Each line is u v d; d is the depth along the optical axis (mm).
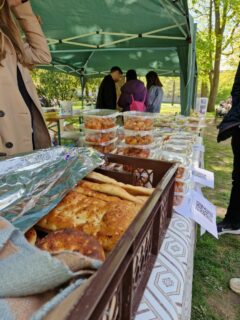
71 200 709
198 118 2490
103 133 1321
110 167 1001
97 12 2408
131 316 447
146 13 2377
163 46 3221
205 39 9188
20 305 306
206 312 1354
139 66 5926
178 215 998
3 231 401
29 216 600
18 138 1081
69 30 2893
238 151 1796
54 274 318
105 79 3660
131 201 715
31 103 1177
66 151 1014
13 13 1077
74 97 9070
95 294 265
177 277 634
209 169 3869
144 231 476
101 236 558
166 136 1730
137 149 1264
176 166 869
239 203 1974
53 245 425
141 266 540
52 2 2227
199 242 1956
